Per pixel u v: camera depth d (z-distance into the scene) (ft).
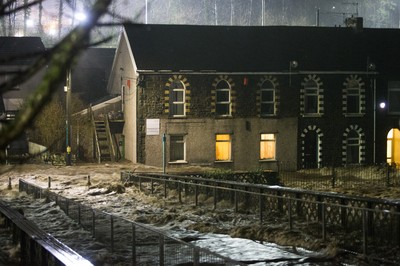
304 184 127.03
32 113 10.53
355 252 50.03
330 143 162.71
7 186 115.24
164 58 155.22
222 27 167.43
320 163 161.79
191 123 155.94
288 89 160.97
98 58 208.74
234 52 161.58
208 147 157.17
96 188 106.63
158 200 89.61
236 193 73.51
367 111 163.84
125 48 164.04
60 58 10.65
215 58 158.81
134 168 143.54
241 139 158.81
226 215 71.41
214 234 61.11
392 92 165.78
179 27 164.45
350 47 168.55
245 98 158.92
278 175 131.95
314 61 163.43
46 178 125.18
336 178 136.87
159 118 154.10
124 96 168.76
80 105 175.42
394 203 50.83
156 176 108.47
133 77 156.35
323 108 162.09
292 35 169.27
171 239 40.06
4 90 11.71
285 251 51.90
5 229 62.75
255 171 131.85
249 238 58.29
